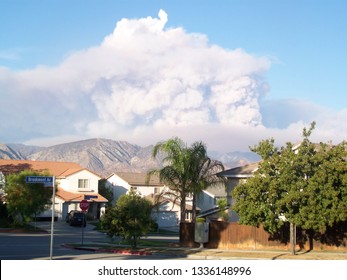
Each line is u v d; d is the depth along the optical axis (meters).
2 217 55.38
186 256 29.19
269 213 28.84
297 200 28.14
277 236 33.22
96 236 46.34
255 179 29.16
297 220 28.16
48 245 35.41
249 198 29.44
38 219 65.06
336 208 28.20
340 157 29.30
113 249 31.72
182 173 40.47
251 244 33.56
